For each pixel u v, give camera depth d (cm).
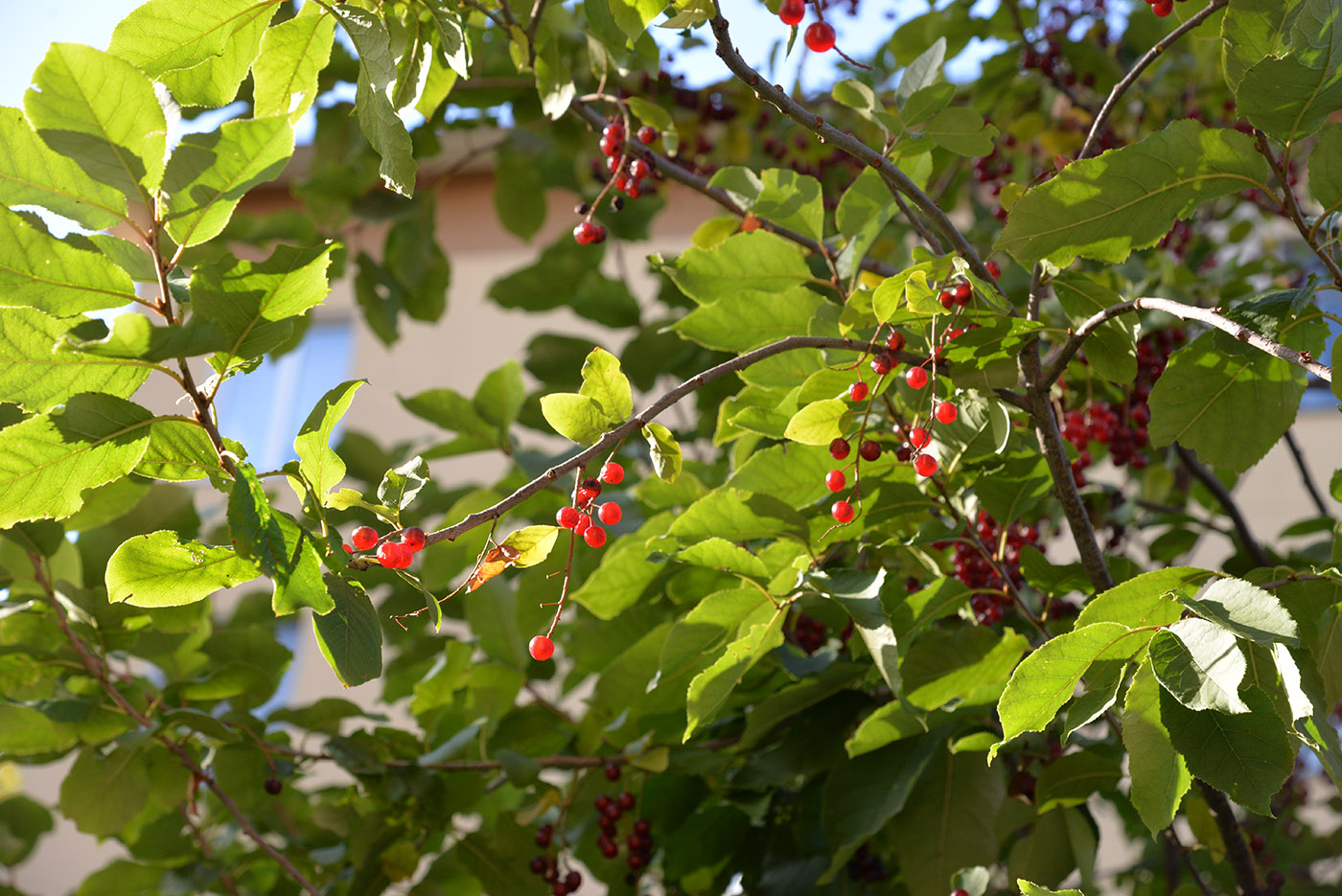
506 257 338
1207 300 137
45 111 67
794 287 89
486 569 74
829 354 89
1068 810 96
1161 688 72
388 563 71
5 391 69
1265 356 84
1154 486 140
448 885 112
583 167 173
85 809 104
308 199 151
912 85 89
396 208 153
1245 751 71
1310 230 78
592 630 113
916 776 92
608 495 124
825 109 170
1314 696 74
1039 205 78
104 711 103
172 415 70
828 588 84
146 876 122
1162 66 158
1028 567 90
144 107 67
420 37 84
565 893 109
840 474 84
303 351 331
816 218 90
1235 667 69
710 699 85
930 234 86
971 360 82
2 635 104
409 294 166
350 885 106
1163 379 85
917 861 94
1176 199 79
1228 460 86
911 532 92
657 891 147
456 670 108
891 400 88
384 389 326
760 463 88
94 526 103
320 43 83
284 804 127
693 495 103
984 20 141
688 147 155
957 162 163
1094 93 155
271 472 71
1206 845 101
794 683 102
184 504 113
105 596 103
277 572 68
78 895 120
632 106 95
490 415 126
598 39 95
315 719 111
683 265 89
